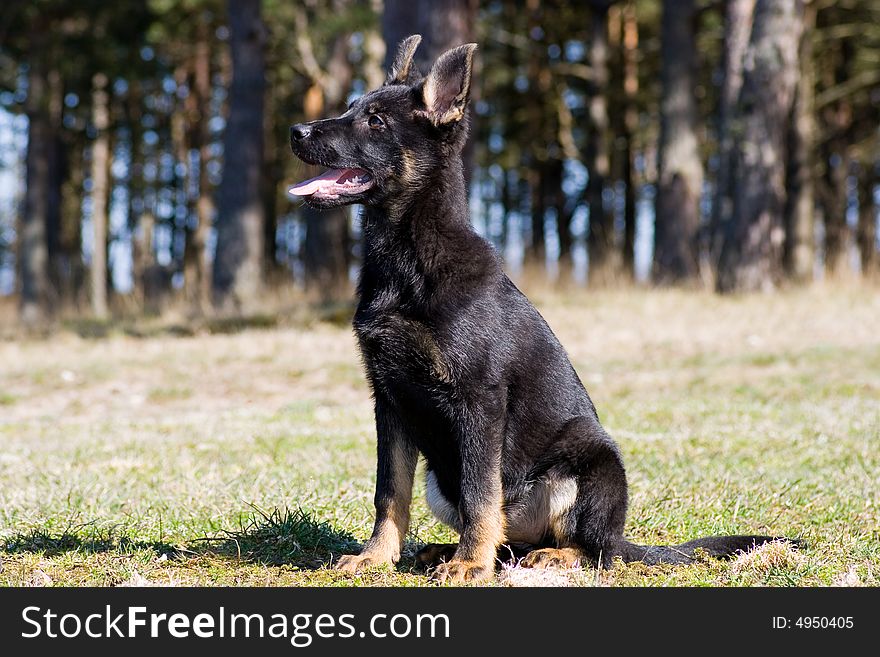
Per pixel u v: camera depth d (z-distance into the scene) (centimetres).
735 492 705
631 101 3588
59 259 3155
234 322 1995
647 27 3644
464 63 531
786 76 2062
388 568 514
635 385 1342
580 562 515
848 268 2117
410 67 599
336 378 1482
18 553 547
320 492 701
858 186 4197
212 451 906
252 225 2381
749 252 2070
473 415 494
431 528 631
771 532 605
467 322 494
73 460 862
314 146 518
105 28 3023
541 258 2406
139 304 2477
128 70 3166
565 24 3650
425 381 501
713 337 1636
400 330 500
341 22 2480
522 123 3872
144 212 4047
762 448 880
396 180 516
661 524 627
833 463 812
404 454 530
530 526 532
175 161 4147
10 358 1689
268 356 1608
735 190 2089
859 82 3183
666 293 2073
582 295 2097
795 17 2066
